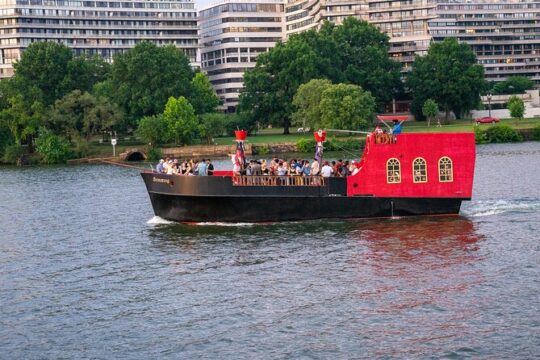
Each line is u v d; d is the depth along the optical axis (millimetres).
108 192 81750
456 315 33031
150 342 31516
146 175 55031
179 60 173625
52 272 43281
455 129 152250
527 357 28656
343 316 33562
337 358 29297
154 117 143500
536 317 32312
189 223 54031
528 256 41938
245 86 174625
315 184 52750
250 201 52531
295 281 39000
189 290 38312
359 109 142750
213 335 31984
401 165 53094
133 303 36625
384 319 33000
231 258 44125
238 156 54156
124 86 157000
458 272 39344
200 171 54594
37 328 33656
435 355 29234
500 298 34844
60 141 137875
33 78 162625
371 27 195500
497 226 50406
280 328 32469
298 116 153000
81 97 141625
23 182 99875
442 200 53594
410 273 39562
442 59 182250
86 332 32938
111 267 43750
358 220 53094
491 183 74688
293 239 48094
